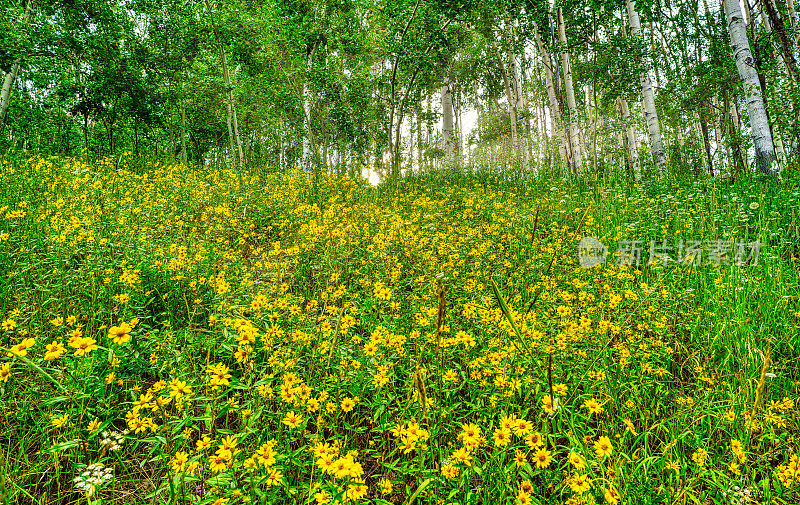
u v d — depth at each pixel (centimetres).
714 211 536
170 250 369
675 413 237
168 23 1259
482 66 2064
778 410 238
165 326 298
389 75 1298
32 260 338
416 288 385
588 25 1275
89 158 866
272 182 771
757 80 801
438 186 956
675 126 1503
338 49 1379
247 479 169
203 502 168
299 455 206
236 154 1405
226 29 1231
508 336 257
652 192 770
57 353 156
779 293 338
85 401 225
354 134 1355
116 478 193
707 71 1228
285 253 448
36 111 1605
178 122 1627
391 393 241
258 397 222
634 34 1100
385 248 448
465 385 270
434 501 192
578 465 163
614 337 293
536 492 193
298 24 1281
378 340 230
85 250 348
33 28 1110
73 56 1225
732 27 825
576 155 1182
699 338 321
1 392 207
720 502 191
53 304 305
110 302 311
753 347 279
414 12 1066
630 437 230
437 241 476
